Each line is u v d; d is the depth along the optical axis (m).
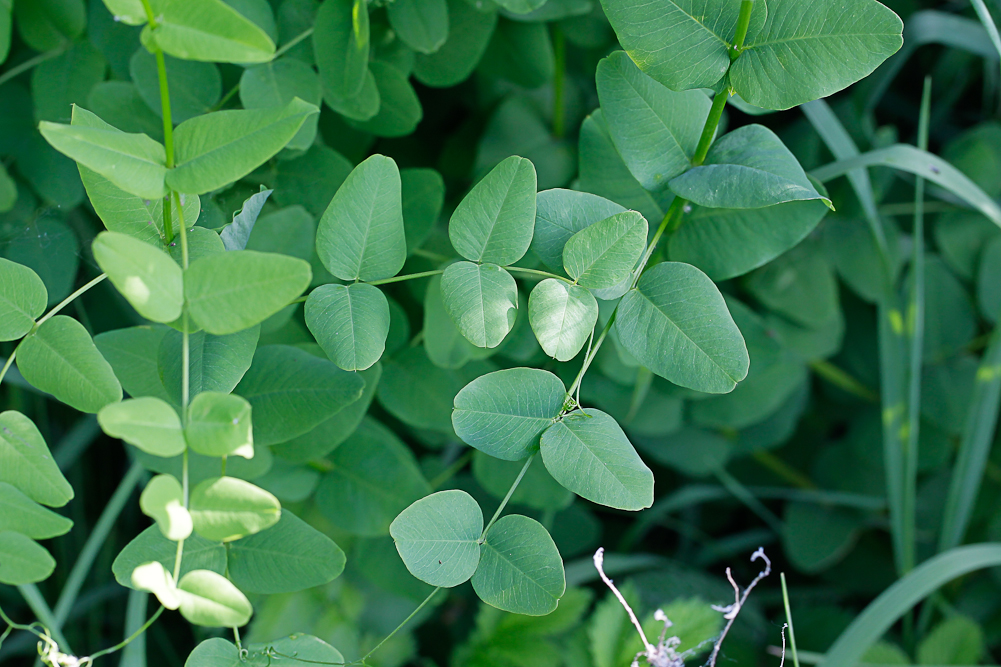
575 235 0.78
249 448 0.74
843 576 1.31
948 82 1.36
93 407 0.77
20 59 0.95
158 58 0.74
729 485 1.27
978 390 1.08
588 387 1.00
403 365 0.93
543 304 0.78
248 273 0.74
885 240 1.13
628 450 0.78
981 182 1.20
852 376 1.29
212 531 0.75
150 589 0.74
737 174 0.79
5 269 0.77
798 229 0.84
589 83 1.06
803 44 0.77
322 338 0.78
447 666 1.17
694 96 0.81
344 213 0.78
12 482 0.77
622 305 0.79
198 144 0.75
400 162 1.15
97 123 0.77
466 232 0.78
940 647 1.10
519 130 1.02
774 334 0.97
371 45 0.91
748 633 1.16
